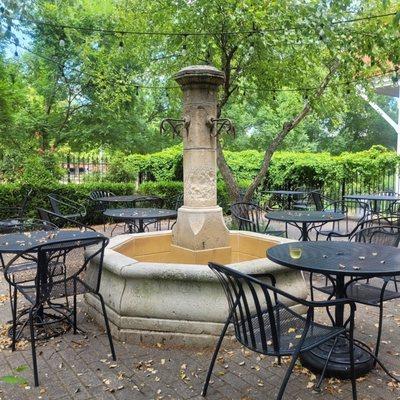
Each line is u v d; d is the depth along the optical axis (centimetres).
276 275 321
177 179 1193
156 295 300
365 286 305
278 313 235
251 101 845
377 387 243
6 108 996
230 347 292
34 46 1327
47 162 923
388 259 251
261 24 550
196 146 408
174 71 783
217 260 413
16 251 282
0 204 798
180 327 296
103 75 969
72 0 1209
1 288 441
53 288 299
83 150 1570
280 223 865
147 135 1683
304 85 755
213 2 568
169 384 246
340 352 260
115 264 311
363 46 571
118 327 305
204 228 405
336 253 269
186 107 411
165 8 655
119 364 270
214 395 235
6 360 277
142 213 582
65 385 246
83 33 1293
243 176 1222
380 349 291
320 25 517
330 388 242
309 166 1135
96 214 933
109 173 1083
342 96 769
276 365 269
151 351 289
